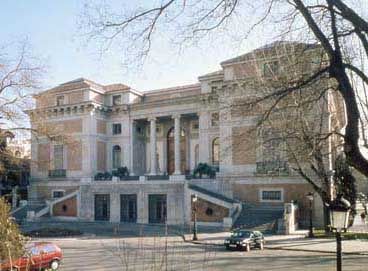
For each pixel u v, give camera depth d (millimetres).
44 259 18781
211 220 41906
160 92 59250
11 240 8703
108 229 41000
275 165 40656
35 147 58594
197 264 19797
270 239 31781
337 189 31000
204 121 50906
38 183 58062
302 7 8938
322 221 39031
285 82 11680
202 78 51000
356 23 8594
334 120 25719
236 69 41656
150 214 47031
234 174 44438
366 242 29719
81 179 51594
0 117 30328
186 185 44781
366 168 8578
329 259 22828
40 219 50656
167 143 58500
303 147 24828
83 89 55625
